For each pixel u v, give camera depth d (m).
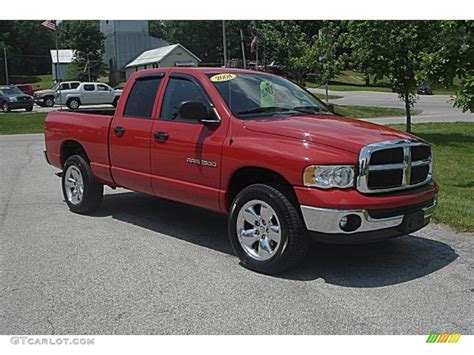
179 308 4.22
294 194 4.84
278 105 5.79
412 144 4.94
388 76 16.67
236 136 5.20
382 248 5.73
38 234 6.39
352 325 3.93
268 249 4.95
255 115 5.46
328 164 4.53
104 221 7.02
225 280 4.81
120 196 8.61
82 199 7.32
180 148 5.68
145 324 3.97
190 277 4.89
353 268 5.11
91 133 7.04
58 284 4.75
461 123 22.95
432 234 6.23
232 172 5.16
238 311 4.16
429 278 4.84
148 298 4.42
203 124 5.53
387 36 15.75
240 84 5.81
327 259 5.37
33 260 5.42
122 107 6.64
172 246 5.86
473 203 7.57
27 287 4.69
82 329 3.91
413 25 15.54
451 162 12.02
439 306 4.23
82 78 69.00
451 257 5.43
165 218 7.16
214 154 5.32
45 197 8.70
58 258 5.47
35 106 43.28
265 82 6.07
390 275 4.92
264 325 3.94
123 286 4.69
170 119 5.94
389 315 4.08
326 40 23.17
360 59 16.61
